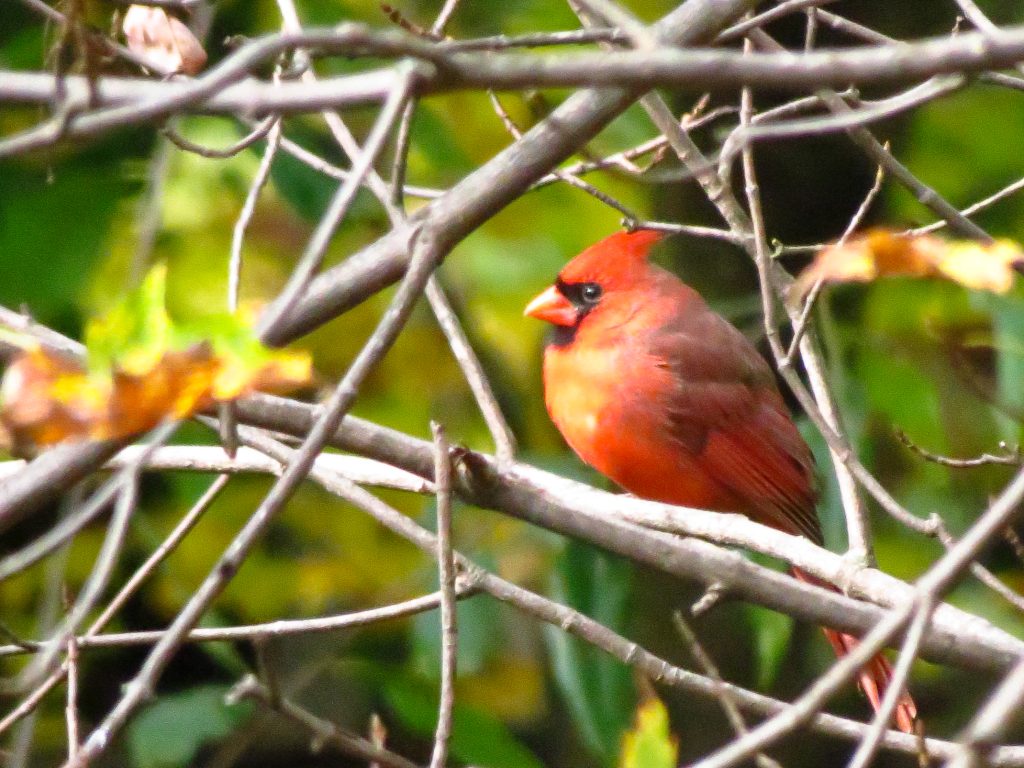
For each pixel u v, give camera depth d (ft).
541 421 32.17
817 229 31.32
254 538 10.93
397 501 31.17
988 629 16.20
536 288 31.81
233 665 27.07
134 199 29.01
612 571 25.31
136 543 29.50
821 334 27.89
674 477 26.43
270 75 20.98
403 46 10.12
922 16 30.96
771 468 26.50
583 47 28.84
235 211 30.78
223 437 12.58
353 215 28.14
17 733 28.99
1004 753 15.76
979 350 26.86
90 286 27.45
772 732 9.73
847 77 9.84
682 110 30.37
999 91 31.40
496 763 24.77
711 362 26.40
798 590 15.97
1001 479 30.12
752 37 19.71
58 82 10.59
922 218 30.76
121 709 10.62
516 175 14.65
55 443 11.19
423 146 27.17
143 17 18.25
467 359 18.57
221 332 10.74
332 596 30.78
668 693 30.04
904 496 30.45
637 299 26.63
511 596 16.87
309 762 31.45
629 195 31.17
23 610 29.32
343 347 32.01
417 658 27.50
